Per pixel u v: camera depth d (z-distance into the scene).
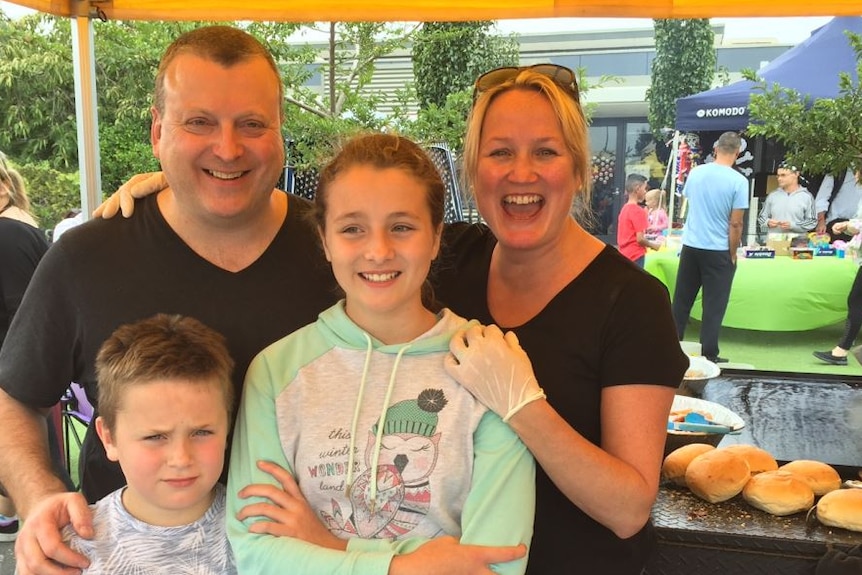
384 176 1.10
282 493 1.07
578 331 1.23
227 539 1.15
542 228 1.26
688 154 6.59
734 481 1.55
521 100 1.28
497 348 1.10
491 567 1.03
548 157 1.27
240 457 1.13
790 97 2.60
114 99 5.42
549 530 1.26
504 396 1.07
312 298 1.39
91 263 1.37
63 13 2.18
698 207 5.07
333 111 4.27
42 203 6.00
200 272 1.37
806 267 5.42
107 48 4.91
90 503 1.46
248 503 1.08
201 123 1.26
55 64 5.88
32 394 1.40
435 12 2.36
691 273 5.20
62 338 1.39
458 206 2.39
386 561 0.98
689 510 1.54
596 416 1.24
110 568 1.11
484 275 1.43
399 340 1.18
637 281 1.23
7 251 2.64
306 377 1.16
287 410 1.14
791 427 1.94
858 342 5.78
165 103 1.28
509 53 5.58
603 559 1.25
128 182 1.51
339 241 1.12
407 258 1.11
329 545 1.05
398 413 1.12
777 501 1.49
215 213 1.29
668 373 1.17
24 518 1.26
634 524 1.14
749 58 8.69
